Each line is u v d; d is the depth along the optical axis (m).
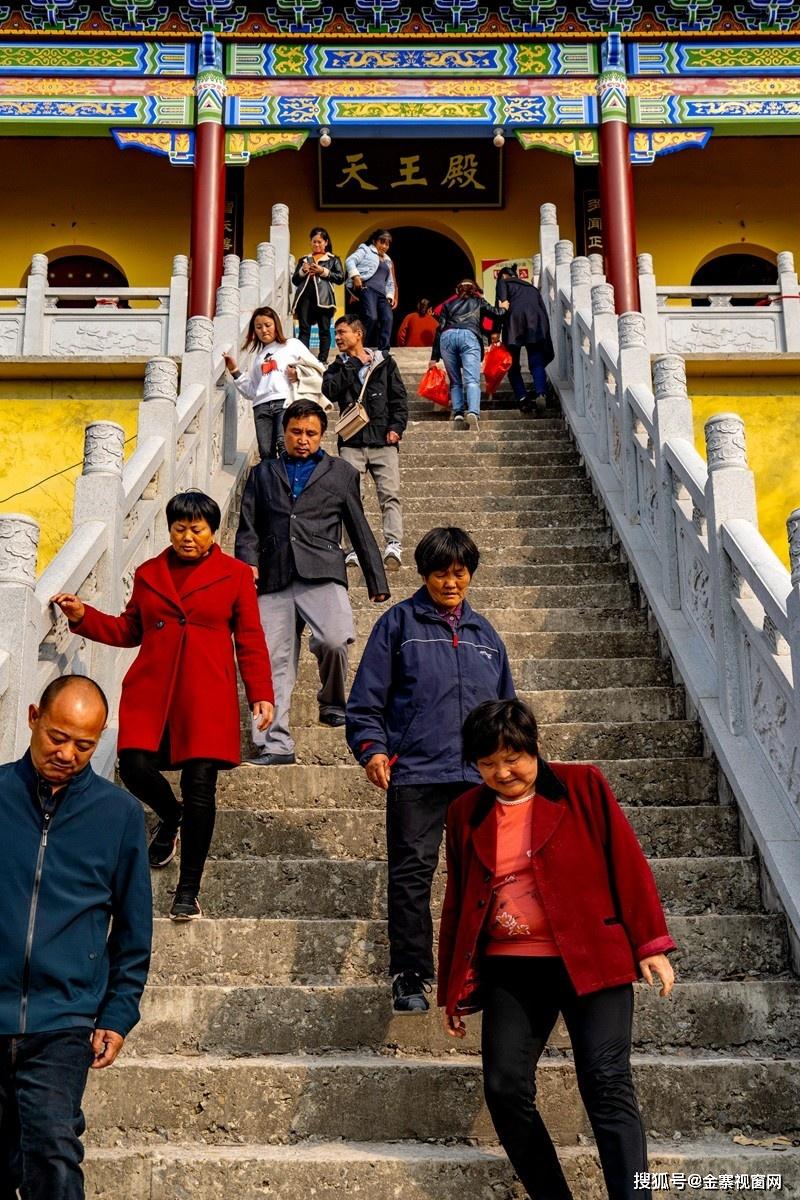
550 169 20.28
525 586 8.39
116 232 20.14
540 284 15.05
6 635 4.87
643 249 20.33
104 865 3.63
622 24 17.48
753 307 13.07
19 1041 3.45
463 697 4.82
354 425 8.79
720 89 17.44
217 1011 4.71
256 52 17.38
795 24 17.52
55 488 12.23
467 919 3.91
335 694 6.11
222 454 10.11
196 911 5.07
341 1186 4.00
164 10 17.23
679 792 6.02
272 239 15.43
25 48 17.23
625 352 9.10
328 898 5.38
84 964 3.54
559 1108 4.30
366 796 6.09
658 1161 3.98
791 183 20.48
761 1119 4.30
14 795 3.64
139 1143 4.31
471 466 10.84
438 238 21.27
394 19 17.41
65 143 20.28
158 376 8.00
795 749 5.18
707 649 6.64
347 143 19.44
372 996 4.72
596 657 7.45
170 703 5.19
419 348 16.80
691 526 6.95
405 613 4.97
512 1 17.38
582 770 4.01
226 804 6.05
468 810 4.07
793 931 4.92
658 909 3.79
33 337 13.41
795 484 11.88
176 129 17.22
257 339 9.67
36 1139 3.30
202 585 5.37
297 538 6.16
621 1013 3.74
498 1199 3.99
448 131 17.48
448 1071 4.37
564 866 3.86
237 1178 4.02
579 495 9.89
